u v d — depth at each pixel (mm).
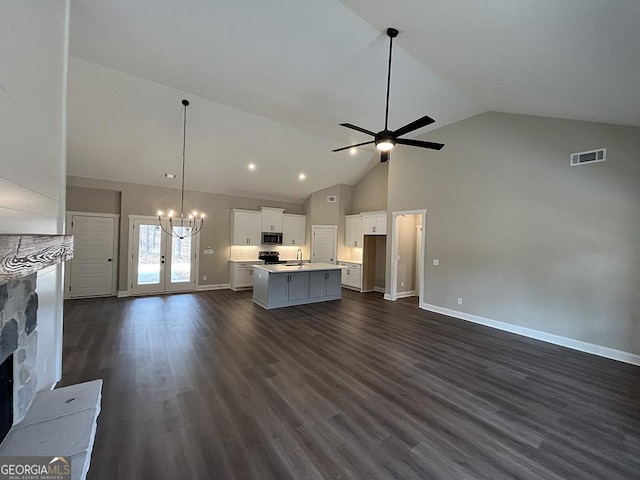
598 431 2086
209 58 3459
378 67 3510
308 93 4195
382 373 2930
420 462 1748
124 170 5953
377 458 1772
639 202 3305
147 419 2086
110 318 4609
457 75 3488
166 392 2459
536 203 4137
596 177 3598
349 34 2941
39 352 2113
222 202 7582
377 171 7828
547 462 1774
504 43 2469
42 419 1726
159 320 4559
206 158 6125
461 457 1799
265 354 3334
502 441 1957
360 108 4590
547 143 4027
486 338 4062
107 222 6273
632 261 3338
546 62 2527
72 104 4238
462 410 2311
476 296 4844
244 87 4109
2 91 944
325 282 6383
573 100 3131
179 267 6992
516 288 4336
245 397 2420
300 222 8758
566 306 3828
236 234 7617
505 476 1653
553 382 2807
